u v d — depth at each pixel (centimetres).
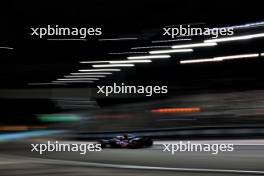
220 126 3038
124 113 4012
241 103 3172
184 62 4109
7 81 4794
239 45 3638
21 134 5094
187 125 3338
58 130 5012
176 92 3941
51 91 4806
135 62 4147
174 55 4138
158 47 3569
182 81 4141
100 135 4009
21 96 4844
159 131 3459
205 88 3888
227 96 3400
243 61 4050
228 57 3744
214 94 3572
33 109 5488
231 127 2975
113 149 2642
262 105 3006
